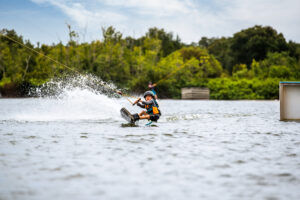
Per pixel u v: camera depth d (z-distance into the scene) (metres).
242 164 14.09
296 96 33.94
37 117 35.25
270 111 50.25
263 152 16.56
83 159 14.74
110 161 14.40
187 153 16.17
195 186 11.20
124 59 155.50
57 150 16.69
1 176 12.12
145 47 171.38
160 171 12.91
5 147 17.34
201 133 23.33
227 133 23.45
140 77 147.12
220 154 16.00
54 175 12.30
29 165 13.66
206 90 129.38
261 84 130.50
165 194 10.42
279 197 10.27
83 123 29.48
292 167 13.66
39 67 151.12
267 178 12.15
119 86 142.00
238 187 11.15
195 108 57.75
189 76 153.62
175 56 165.12
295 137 21.73
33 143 18.67
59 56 147.75
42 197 10.07
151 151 16.58
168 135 22.16
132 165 13.76
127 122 30.58
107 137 21.06
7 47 162.88
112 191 10.65
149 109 29.89
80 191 10.62
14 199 9.90
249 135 22.52
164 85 137.12
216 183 11.54
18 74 157.25
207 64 169.75
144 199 9.98
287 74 144.88
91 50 148.00
